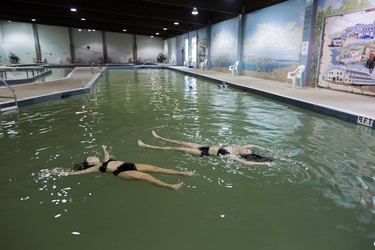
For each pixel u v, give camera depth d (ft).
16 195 8.46
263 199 8.09
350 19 24.40
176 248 6.14
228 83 34.60
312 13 28.37
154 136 13.89
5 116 18.80
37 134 14.52
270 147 12.28
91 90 31.86
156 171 9.51
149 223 7.03
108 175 9.58
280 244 6.24
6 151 12.07
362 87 23.71
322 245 6.18
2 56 83.20
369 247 6.11
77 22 74.95
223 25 51.80
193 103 23.31
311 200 8.01
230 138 13.60
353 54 24.35
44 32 87.30
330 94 24.25
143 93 29.55
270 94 25.12
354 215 7.27
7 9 53.21
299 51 31.32
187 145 12.15
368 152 11.69
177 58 89.20
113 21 63.10
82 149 12.22
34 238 6.52
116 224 7.00
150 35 100.94
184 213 7.44
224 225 6.93
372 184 8.92
